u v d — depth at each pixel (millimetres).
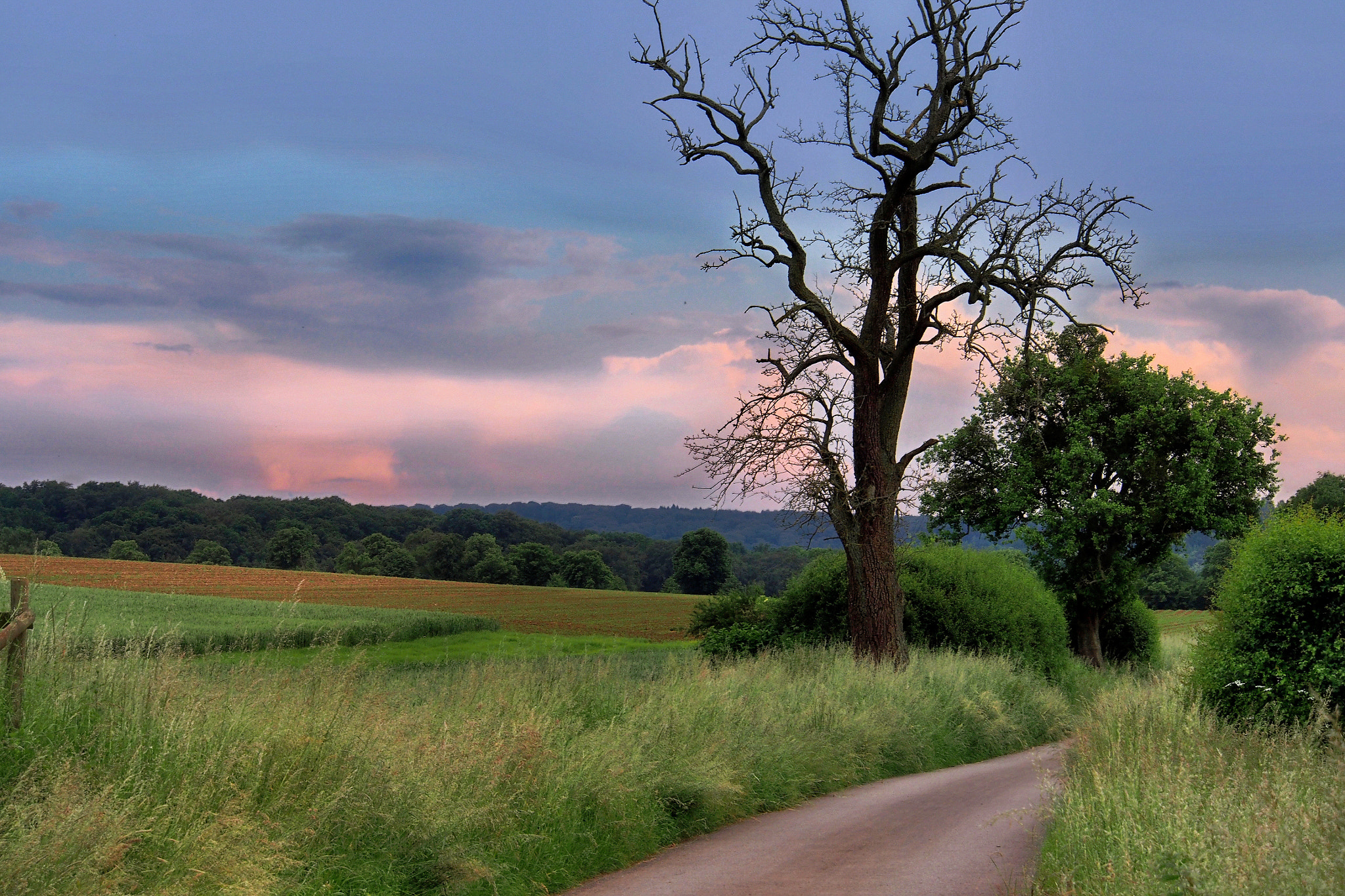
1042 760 14305
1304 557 10516
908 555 26672
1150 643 37688
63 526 130000
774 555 132750
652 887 6840
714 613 30719
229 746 6711
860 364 20766
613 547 163000
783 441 19906
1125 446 32719
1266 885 4730
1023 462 33000
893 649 19703
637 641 46562
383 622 42312
